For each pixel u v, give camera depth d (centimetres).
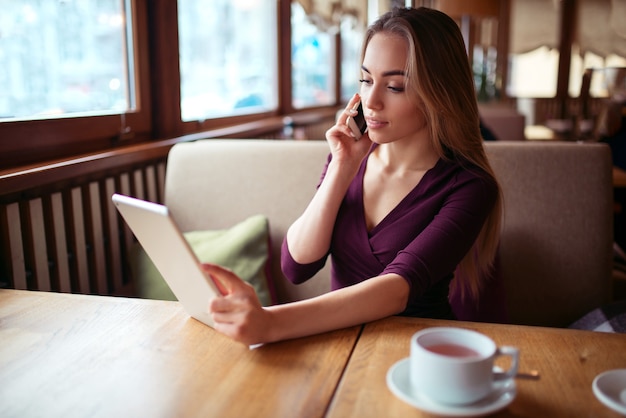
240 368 82
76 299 109
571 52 716
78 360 85
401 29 108
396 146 120
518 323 172
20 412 72
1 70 167
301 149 187
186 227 193
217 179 192
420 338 74
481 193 115
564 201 168
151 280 178
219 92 318
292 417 70
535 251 170
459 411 67
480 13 439
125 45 228
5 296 110
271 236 186
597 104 671
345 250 121
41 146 178
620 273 193
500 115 427
